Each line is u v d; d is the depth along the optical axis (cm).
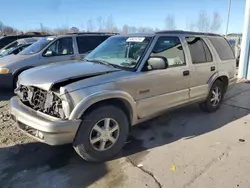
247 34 902
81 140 300
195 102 477
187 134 419
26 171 308
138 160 333
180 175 298
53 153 351
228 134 418
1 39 1538
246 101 623
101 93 302
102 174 302
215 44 512
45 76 316
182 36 439
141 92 354
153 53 376
